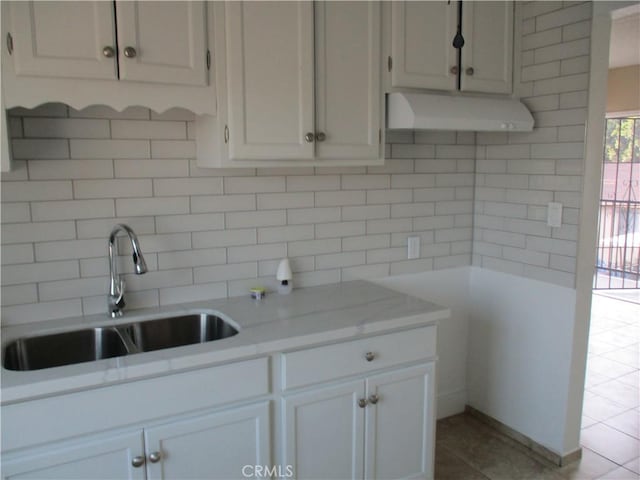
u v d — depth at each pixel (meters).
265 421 1.75
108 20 1.58
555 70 2.37
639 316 4.91
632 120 5.84
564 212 2.38
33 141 1.81
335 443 1.91
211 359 1.61
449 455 2.60
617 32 4.02
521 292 2.63
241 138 1.83
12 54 1.49
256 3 1.80
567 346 2.42
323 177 2.40
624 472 2.45
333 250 2.47
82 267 1.94
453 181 2.79
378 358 1.95
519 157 2.58
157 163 2.03
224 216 2.19
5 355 1.70
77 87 1.58
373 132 2.11
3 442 1.38
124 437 1.52
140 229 2.03
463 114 2.21
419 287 2.76
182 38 1.70
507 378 2.75
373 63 2.08
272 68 1.85
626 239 6.00
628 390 3.31
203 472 1.67
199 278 2.17
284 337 1.74
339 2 1.97
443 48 2.23
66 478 1.46
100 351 1.91
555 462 2.52
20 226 1.83
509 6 2.41
